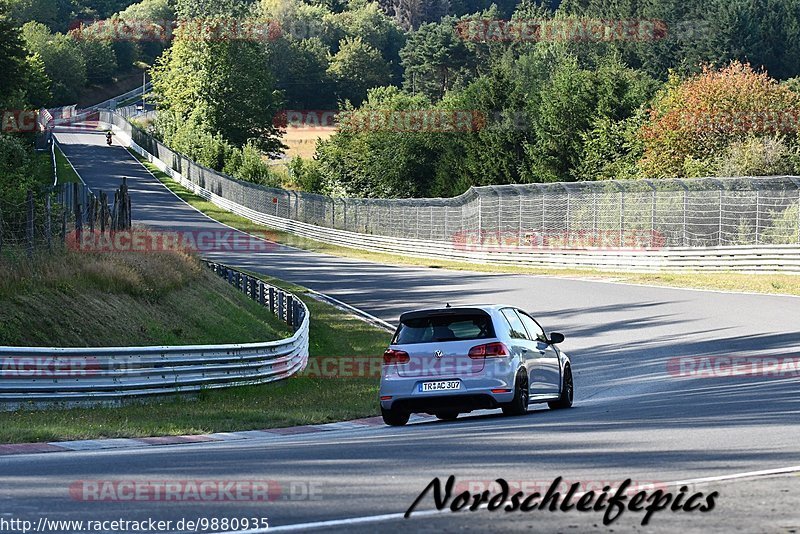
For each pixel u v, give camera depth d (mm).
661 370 30328
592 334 40969
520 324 21953
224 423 21766
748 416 18297
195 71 189750
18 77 92812
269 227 118688
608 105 119750
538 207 77188
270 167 178125
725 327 39438
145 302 35156
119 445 18812
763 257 59031
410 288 62812
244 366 29234
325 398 27875
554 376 22547
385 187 141250
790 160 84062
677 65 178375
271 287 48438
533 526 9523
